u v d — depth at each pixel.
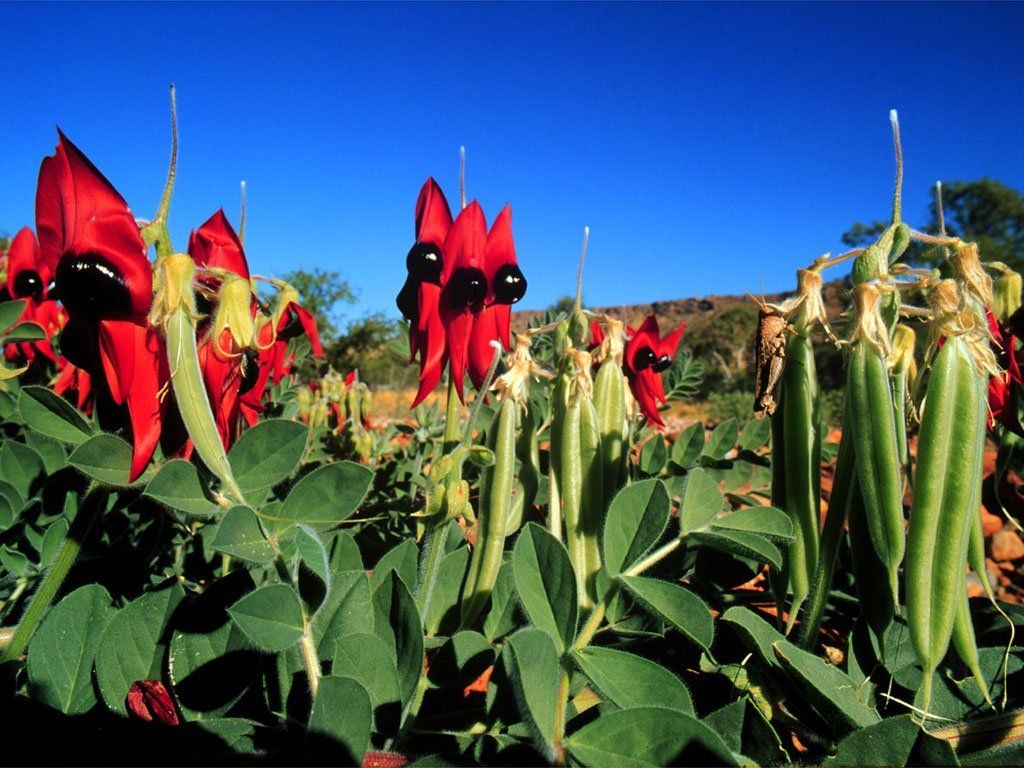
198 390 1.11
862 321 1.24
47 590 1.29
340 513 1.20
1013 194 34.00
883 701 1.47
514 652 0.90
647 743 0.98
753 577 1.98
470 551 1.69
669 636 1.64
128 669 1.20
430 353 1.63
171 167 1.20
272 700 1.28
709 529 1.38
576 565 1.52
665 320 66.38
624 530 1.34
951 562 1.20
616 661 1.15
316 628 1.28
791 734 1.46
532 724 0.95
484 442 2.46
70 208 1.13
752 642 1.39
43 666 1.20
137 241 1.11
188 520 1.85
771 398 1.42
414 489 2.84
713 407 13.59
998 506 2.04
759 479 2.82
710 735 0.95
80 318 1.18
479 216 1.60
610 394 1.68
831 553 1.40
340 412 3.88
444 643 1.43
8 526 1.81
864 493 1.24
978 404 1.19
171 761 0.99
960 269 1.27
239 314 1.20
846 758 1.10
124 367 1.14
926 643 1.21
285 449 1.21
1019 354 1.81
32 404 1.38
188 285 1.12
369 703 0.97
